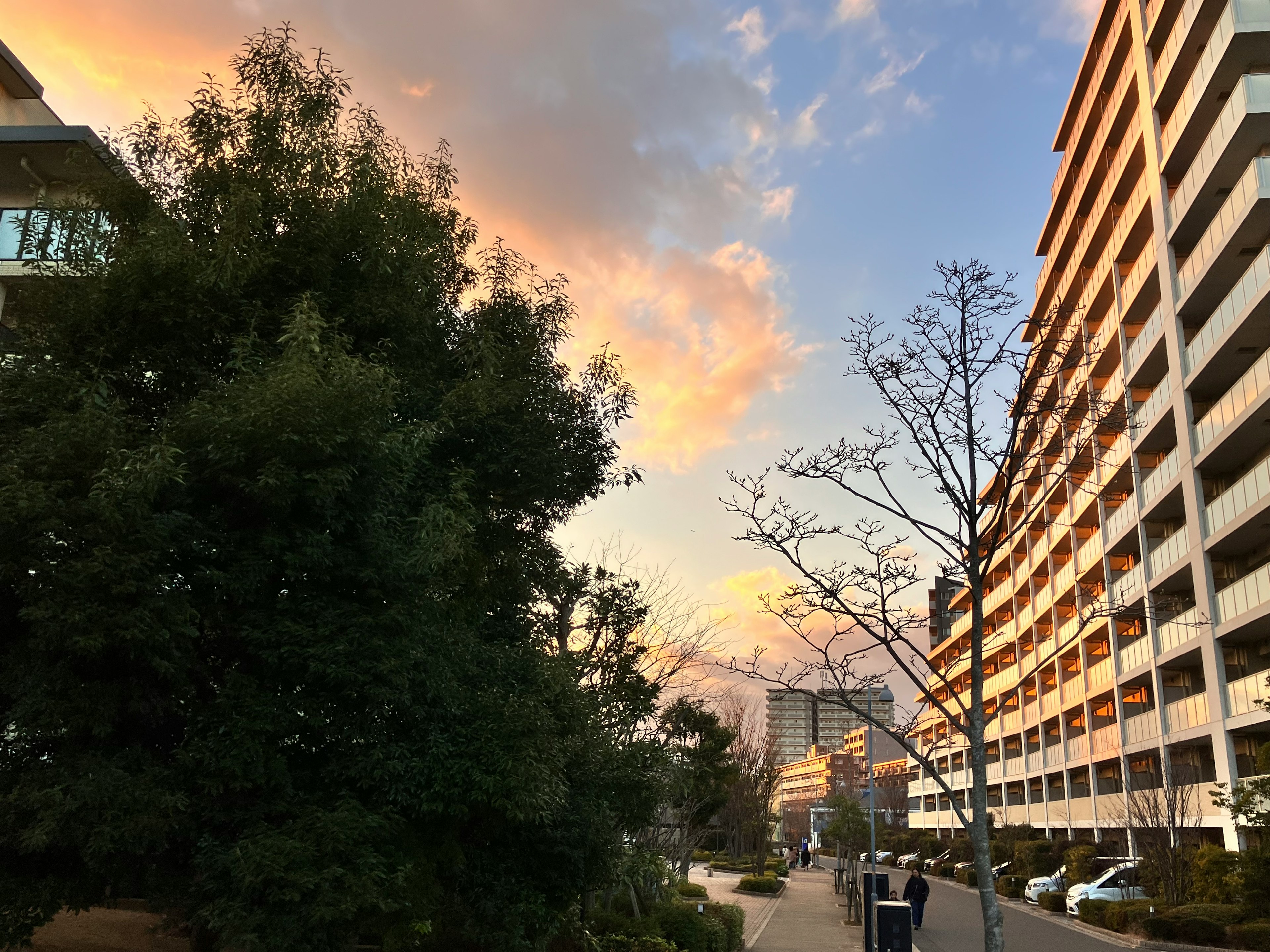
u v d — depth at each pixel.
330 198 11.89
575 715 12.43
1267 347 28.17
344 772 9.37
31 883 8.66
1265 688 25.98
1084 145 45.12
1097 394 10.95
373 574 9.53
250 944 8.12
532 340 14.03
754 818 48.84
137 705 8.48
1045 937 25.94
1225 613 28.69
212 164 11.88
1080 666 46.88
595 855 12.10
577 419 14.61
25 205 23.03
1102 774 43.62
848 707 9.75
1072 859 35.69
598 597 16.33
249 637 9.09
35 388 9.40
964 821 8.78
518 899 11.41
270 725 8.89
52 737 8.70
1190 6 31.19
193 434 9.04
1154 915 23.47
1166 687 35.47
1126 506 37.59
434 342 12.98
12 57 26.84
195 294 10.06
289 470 8.78
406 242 12.00
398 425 11.48
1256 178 26.34
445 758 9.89
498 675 11.77
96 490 7.89
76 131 22.78
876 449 9.81
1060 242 47.97
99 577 7.86
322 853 8.52
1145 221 36.34
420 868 10.16
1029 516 9.55
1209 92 29.80
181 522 8.63
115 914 15.50
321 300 11.06
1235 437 28.34
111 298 10.02
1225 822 27.61
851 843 42.22
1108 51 40.00
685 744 21.64
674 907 19.27
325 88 12.62
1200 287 30.44
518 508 14.25
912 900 28.11
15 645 8.61
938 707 9.52
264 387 8.75
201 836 8.82
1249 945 21.11
